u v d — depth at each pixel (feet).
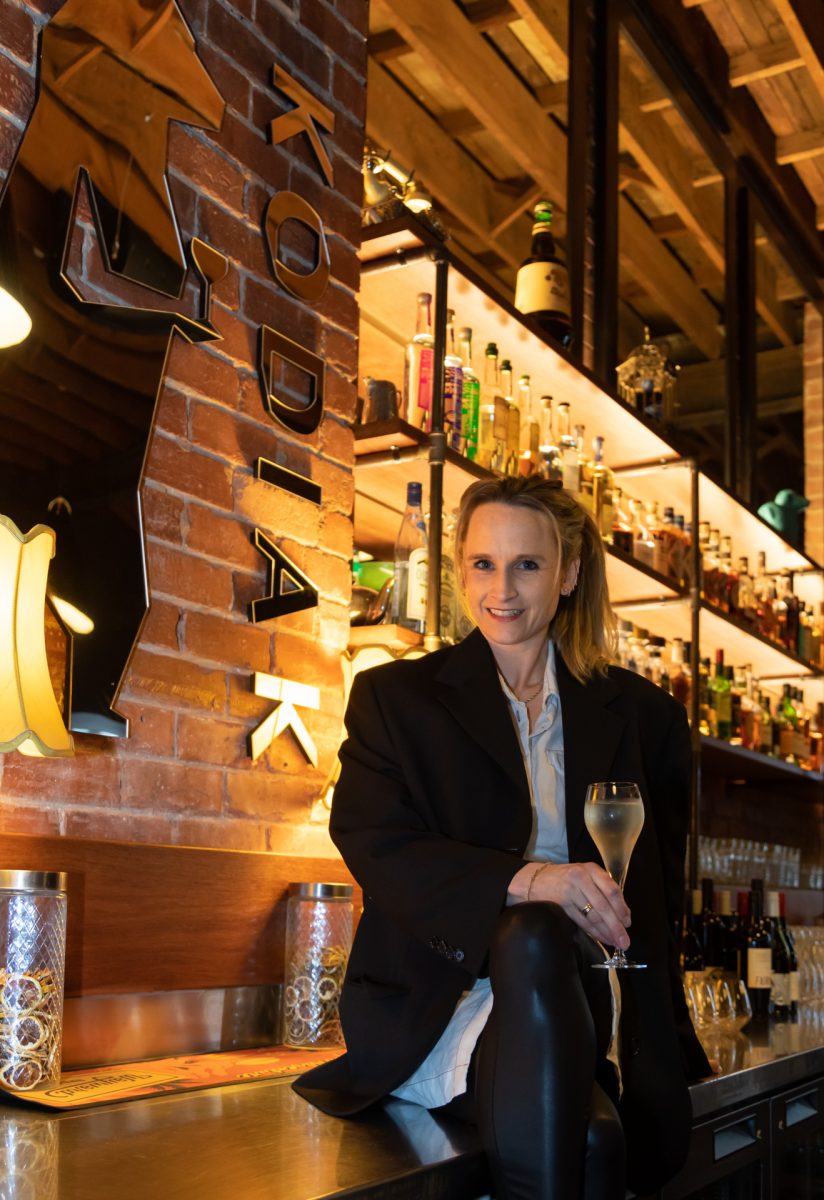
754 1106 7.08
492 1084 4.60
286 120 7.97
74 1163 4.32
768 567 16.02
